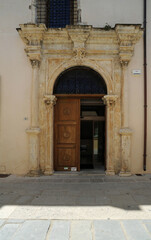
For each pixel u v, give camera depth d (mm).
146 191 4680
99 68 6070
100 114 6977
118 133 6031
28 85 6133
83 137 7109
